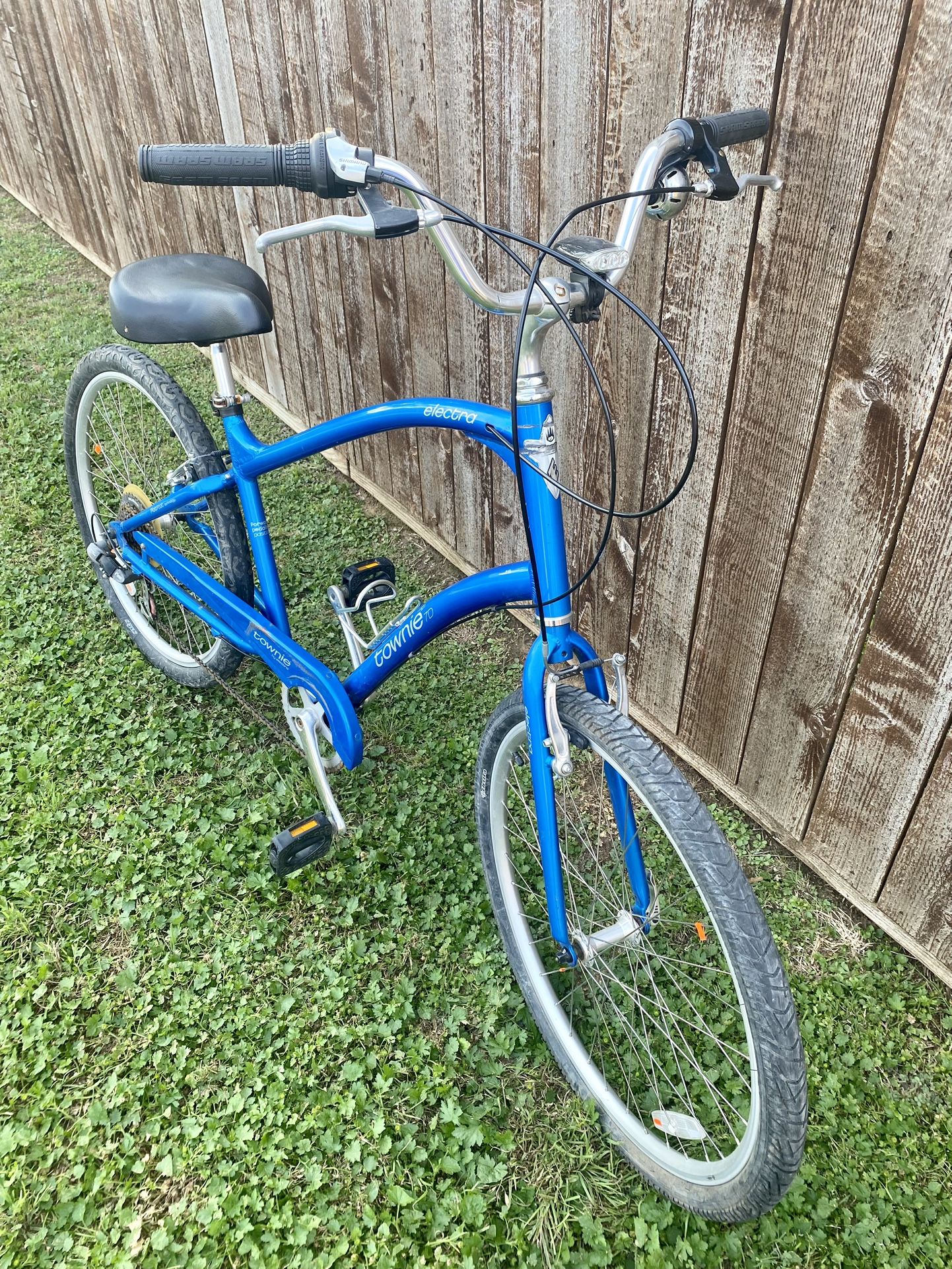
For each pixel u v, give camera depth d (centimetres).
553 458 129
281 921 196
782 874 205
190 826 215
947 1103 166
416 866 206
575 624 249
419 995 185
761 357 167
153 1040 175
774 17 140
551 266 206
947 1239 149
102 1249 148
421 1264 146
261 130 302
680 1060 172
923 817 172
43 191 543
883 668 168
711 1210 141
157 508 221
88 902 199
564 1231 150
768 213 155
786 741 196
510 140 201
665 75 160
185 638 260
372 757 232
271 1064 171
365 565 201
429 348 263
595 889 181
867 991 182
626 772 130
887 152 134
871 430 153
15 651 261
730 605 196
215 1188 155
